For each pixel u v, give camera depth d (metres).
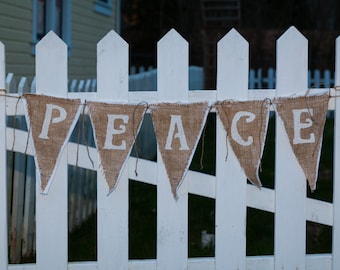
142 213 5.96
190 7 22.19
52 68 3.42
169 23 23.42
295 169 3.51
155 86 9.85
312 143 3.46
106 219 3.49
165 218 3.50
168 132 3.42
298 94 3.48
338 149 3.53
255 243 5.07
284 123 3.45
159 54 3.43
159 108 3.41
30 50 8.17
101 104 3.40
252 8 21.38
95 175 5.96
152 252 4.86
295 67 3.47
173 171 3.43
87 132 5.39
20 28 7.84
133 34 24.39
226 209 3.51
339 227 3.57
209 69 19.39
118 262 3.51
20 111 3.43
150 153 8.90
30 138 3.41
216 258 3.54
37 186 3.43
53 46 3.41
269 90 3.48
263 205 3.55
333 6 21.69
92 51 11.18
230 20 19.34
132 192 6.75
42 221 3.46
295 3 22.47
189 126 3.41
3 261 3.47
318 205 3.56
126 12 24.39
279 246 3.56
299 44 3.46
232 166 3.48
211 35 19.72
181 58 3.43
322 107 3.45
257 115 3.42
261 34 20.47
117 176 3.41
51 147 3.40
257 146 3.42
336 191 3.56
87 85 5.36
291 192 3.53
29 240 4.69
